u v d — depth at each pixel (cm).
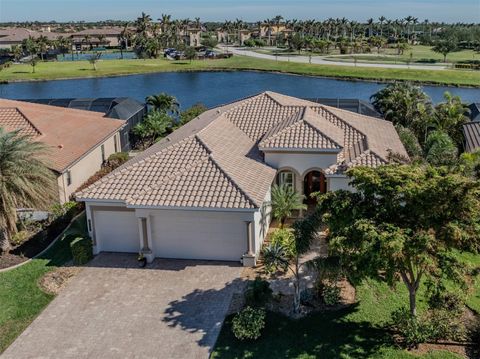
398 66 12825
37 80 11956
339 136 3481
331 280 2241
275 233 2953
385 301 2334
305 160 3334
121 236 2984
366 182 1953
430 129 5025
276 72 13000
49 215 3431
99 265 2844
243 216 2717
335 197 2059
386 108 5431
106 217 2955
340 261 2022
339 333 2125
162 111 5872
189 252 2877
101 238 3000
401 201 1880
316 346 2056
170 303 2442
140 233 2817
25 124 4212
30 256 2975
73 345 2167
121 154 4650
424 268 1802
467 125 4766
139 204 2742
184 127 4422
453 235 1752
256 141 3716
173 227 2844
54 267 2838
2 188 2781
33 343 2191
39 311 2419
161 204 2727
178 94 10069
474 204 1766
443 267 1789
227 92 10275
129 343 2164
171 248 2886
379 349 2012
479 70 11894
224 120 3894
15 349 2155
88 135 4428
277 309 2325
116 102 5878
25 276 2744
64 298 2520
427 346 2023
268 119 3947
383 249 1733
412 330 2009
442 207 1800
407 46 18112
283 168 3375
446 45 14450
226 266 2780
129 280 2672
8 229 2952
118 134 4972
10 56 16062
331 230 2056
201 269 2755
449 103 4947
